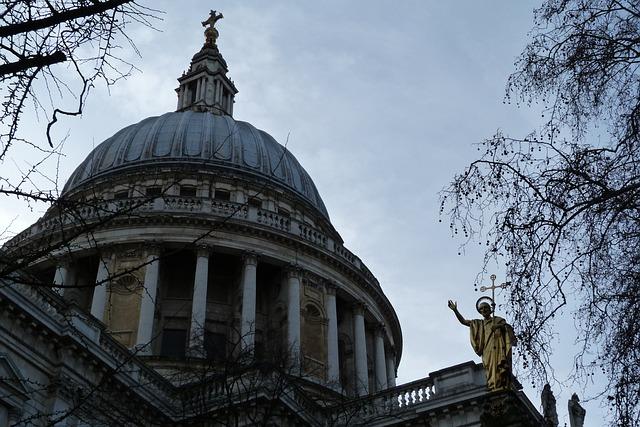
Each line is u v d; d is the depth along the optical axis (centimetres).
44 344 3466
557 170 1587
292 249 6012
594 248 1520
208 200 5969
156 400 3838
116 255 5594
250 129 7344
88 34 1141
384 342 6600
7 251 1330
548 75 1627
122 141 6919
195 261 5931
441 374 4106
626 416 1452
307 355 5681
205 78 8044
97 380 3597
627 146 1541
